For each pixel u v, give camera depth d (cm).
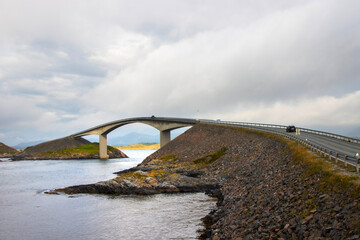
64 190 5422
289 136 5856
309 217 1777
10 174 8994
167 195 4809
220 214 3152
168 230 2953
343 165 2533
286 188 2628
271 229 1933
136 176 5359
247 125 9556
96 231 3036
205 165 7162
